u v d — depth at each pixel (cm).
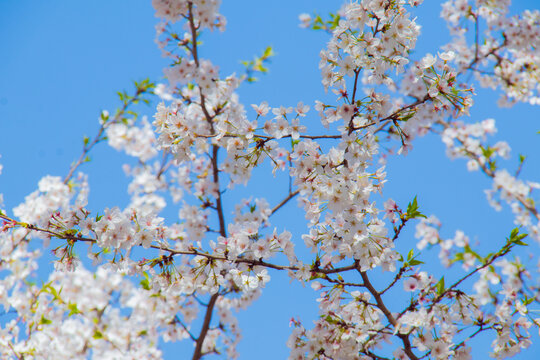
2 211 543
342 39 562
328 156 525
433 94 542
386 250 526
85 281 786
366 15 554
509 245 485
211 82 542
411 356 545
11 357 666
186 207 690
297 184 535
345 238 523
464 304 533
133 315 745
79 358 708
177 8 503
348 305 569
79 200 546
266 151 559
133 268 544
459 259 466
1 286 681
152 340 741
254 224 555
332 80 567
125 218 529
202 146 568
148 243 534
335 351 572
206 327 702
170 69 535
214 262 549
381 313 573
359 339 561
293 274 554
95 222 532
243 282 572
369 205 521
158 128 561
